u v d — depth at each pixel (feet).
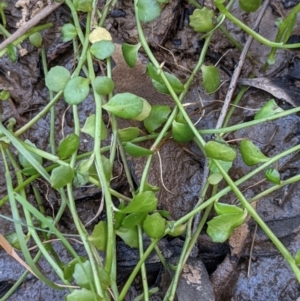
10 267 0.59
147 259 0.58
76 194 0.61
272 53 0.59
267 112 0.52
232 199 0.60
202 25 0.56
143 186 0.52
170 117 0.53
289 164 0.61
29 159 0.49
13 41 0.57
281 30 0.56
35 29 0.60
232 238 0.57
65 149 0.49
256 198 0.52
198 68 0.57
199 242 0.59
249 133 0.62
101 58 0.51
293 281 0.58
